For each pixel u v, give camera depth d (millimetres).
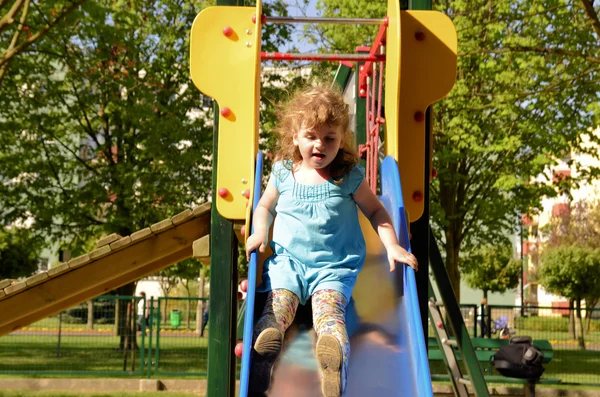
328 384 2971
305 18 4867
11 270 28531
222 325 4906
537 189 16969
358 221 3695
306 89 3680
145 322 13102
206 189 16938
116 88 16031
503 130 15094
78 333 13398
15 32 11648
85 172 17766
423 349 3127
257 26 4023
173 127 16172
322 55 4914
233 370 5133
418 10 4824
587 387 12844
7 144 16828
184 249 7387
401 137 4703
